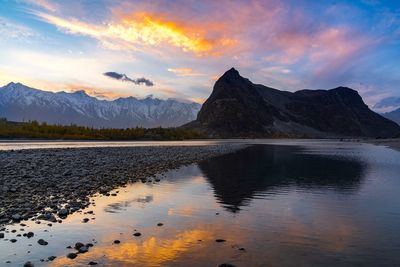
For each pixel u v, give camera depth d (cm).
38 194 2019
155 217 1656
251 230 1457
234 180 3027
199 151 7200
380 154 7175
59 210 1655
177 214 1727
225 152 7219
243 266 1059
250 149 8925
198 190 2458
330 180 3084
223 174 3453
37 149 5922
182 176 3234
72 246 1212
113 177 2902
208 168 4012
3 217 1518
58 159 4044
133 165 3897
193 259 1111
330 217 1703
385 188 2642
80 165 3575
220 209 1856
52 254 1133
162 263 1075
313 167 4272
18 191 2062
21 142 9912
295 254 1170
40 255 1121
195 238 1334
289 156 6322
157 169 3703
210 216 1694
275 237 1361
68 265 1045
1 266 1027
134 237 1334
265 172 3678
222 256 1141
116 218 1616
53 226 1445
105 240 1290
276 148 9862
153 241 1290
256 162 4928
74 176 2781
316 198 2212
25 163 3450
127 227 1471
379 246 1267
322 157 6119
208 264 1072
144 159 4747
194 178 3103
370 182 2972
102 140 14512
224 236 1365
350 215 1752
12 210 1614
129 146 8650
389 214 1778
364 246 1266
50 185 2309
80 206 1823
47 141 11456
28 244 1219
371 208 1922
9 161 3581
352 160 5459
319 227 1518
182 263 1077
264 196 2262
